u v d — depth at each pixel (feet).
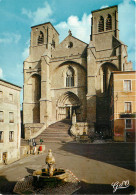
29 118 171.22
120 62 146.10
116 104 83.71
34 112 171.53
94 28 165.99
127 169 42.39
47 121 151.94
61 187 34.53
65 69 167.22
